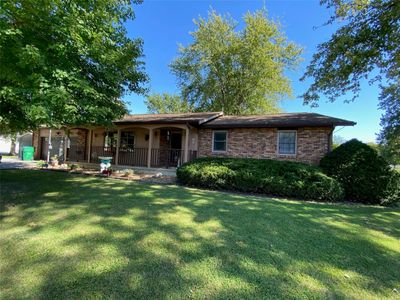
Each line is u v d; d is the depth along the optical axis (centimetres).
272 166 902
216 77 2303
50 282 258
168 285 259
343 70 904
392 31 793
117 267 290
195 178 922
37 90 472
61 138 1838
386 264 335
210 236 397
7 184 771
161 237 384
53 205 546
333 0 840
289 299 246
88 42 584
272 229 446
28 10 469
